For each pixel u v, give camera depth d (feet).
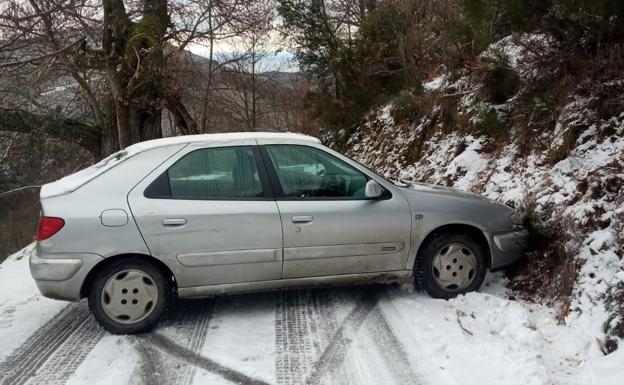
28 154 64.39
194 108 71.97
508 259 16.87
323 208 15.83
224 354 13.91
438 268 16.51
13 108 50.06
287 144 16.30
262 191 15.75
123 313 15.15
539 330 14.06
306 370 12.96
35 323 16.74
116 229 14.75
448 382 12.11
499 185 21.61
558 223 17.03
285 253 15.62
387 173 33.30
